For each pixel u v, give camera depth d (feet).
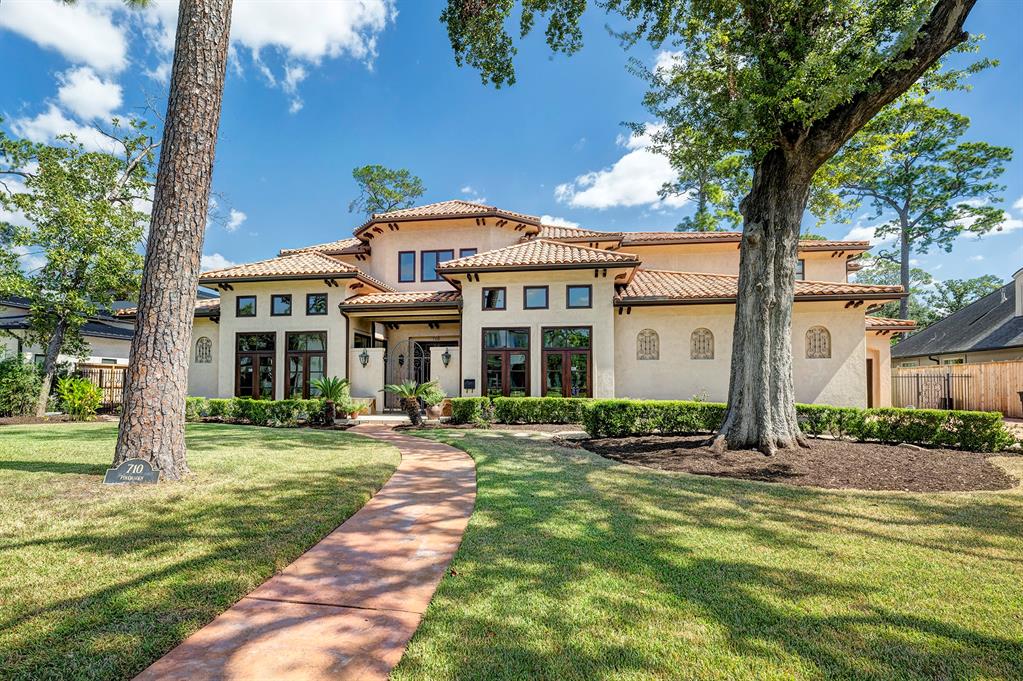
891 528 15.53
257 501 17.25
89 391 51.57
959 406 69.56
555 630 9.01
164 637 8.52
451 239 66.33
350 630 9.10
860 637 8.91
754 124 25.55
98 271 51.34
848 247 62.18
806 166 27.78
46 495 17.54
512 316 53.36
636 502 18.30
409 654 8.18
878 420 34.55
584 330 52.42
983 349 77.30
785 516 16.75
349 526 15.53
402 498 19.04
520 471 23.82
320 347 57.82
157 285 20.20
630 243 66.13
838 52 24.26
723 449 28.19
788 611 9.88
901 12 23.79
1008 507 18.19
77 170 51.44
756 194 29.86
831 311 52.54
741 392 29.27
